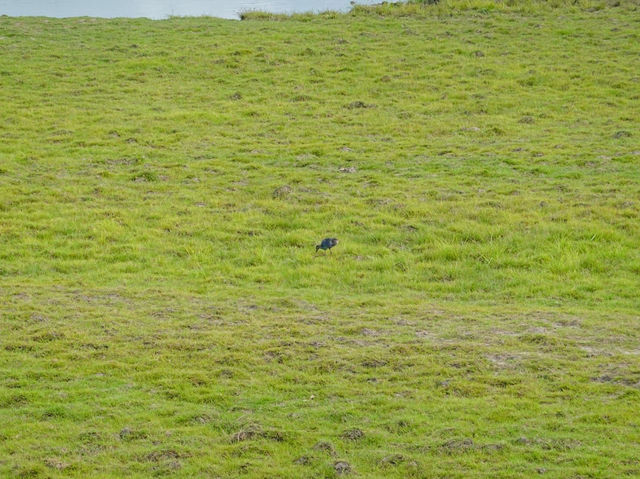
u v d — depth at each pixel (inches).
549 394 637.3
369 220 1126.4
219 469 540.7
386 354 719.7
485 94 1630.2
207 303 874.8
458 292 932.0
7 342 746.8
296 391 658.8
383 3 2258.9
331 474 529.0
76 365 706.8
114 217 1143.0
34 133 1438.2
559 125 1486.2
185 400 646.5
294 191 1227.2
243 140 1432.1
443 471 526.9
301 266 1005.2
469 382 661.3
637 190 1180.5
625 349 728.3
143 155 1360.7
